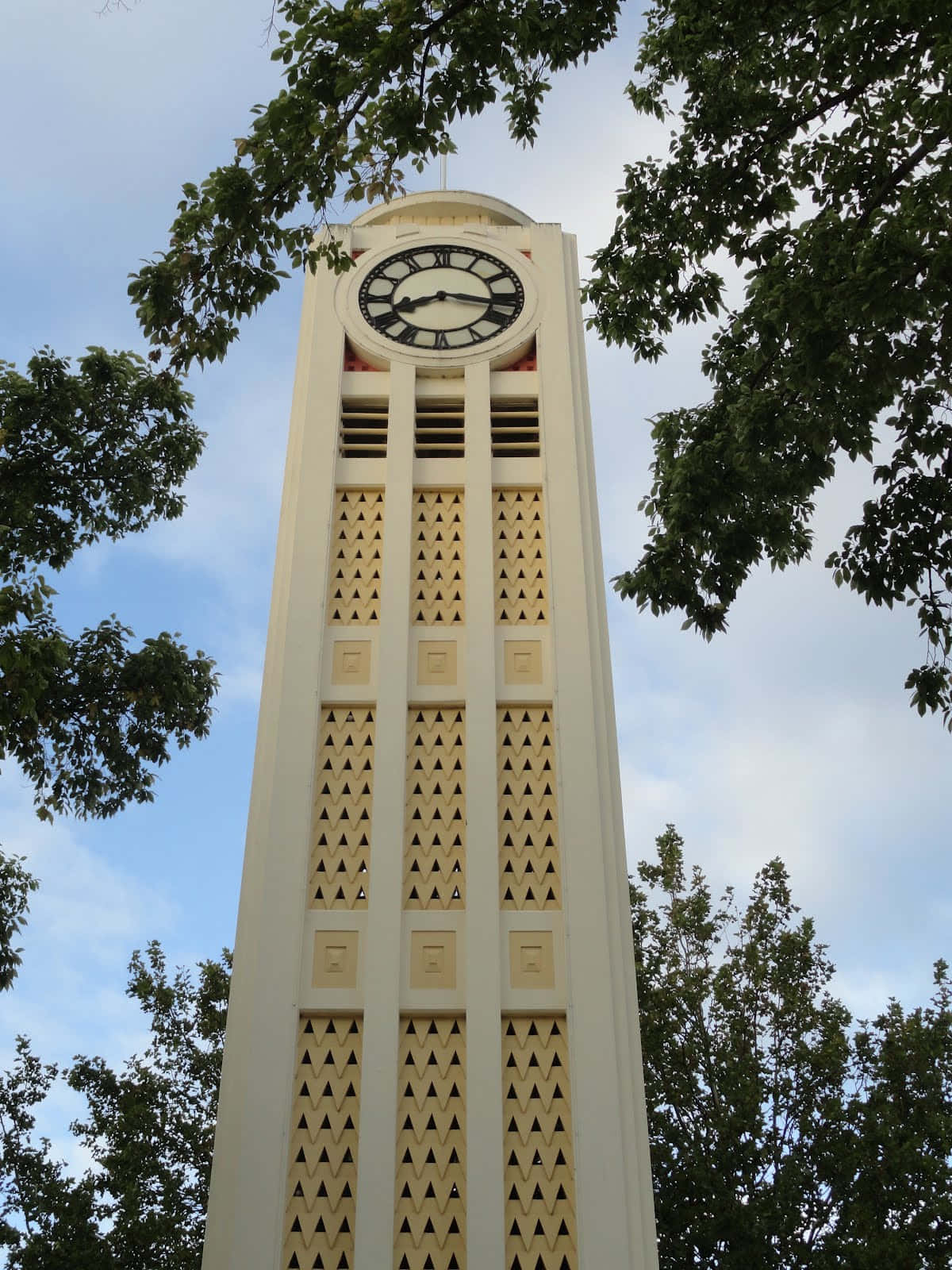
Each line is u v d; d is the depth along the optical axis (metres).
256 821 21.64
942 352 17.67
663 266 20.55
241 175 16.45
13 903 23.97
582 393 27.44
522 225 31.33
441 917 20.56
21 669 16.88
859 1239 24.56
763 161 20.11
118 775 25.64
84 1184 26.50
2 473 24.77
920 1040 27.53
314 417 26.47
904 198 17.92
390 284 28.92
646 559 20.98
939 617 18.91
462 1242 17.95
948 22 16.31
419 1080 19.22
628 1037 19.56
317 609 23.67
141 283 16.97
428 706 22.84
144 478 26.11
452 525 25.39
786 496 20.75
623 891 20.92
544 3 18.30
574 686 22.83
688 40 19.83
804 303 17.77
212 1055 30.00
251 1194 18.05
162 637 25.30
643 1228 17.95
